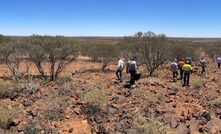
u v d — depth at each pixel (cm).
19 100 1304
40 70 2348
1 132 966
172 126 1095
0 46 2314
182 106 1361
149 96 1473
